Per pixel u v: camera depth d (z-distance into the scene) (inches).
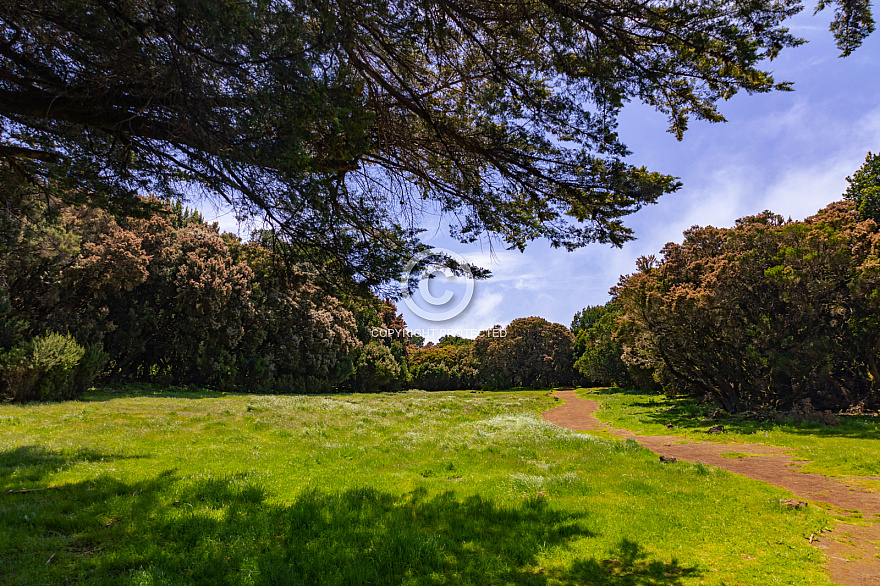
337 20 230.8
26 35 256.7
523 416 1127.0
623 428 1030.4
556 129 296.7
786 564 244.4
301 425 807.1
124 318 1589.6
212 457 494.6
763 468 524.1
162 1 207.5
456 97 332.8
